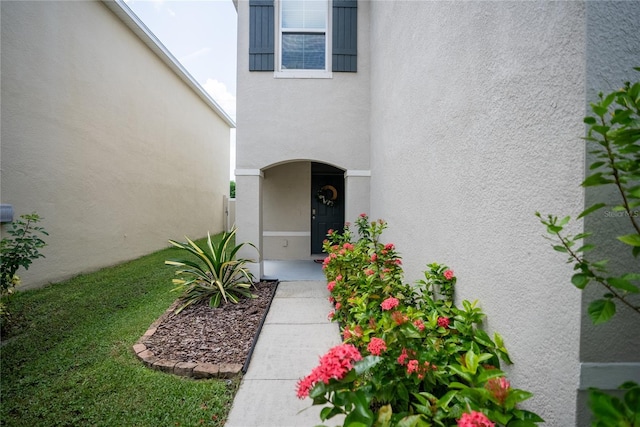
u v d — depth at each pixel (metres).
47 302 4.71
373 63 5.78
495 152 1.89
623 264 1.30
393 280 3.18
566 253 1.36
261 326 3.79
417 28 3.31
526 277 1.62
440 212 2.73
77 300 4.81
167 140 10.22
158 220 9.68
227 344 3.34
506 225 1.78
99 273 6.65
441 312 2.22
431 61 2.92
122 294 5.12
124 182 7.96
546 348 1.48
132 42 8.26
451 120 2.49
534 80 1.55
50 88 5.73
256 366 2.94
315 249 8.37
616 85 1.29
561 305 1.39
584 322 1.30
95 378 2.72
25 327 3.82
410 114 3.57
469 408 1.14
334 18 6.07
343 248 4.46
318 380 1.31
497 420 1.17
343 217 8.42
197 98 12.55
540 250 1.52
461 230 2.33
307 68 6.25
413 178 3.47
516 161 1.69
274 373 2.82
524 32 1.62
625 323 1.31
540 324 1.52
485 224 2.00
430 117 2.96
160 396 2.48
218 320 4.00
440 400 1.31
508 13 1.75
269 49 5.96
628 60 1.30
